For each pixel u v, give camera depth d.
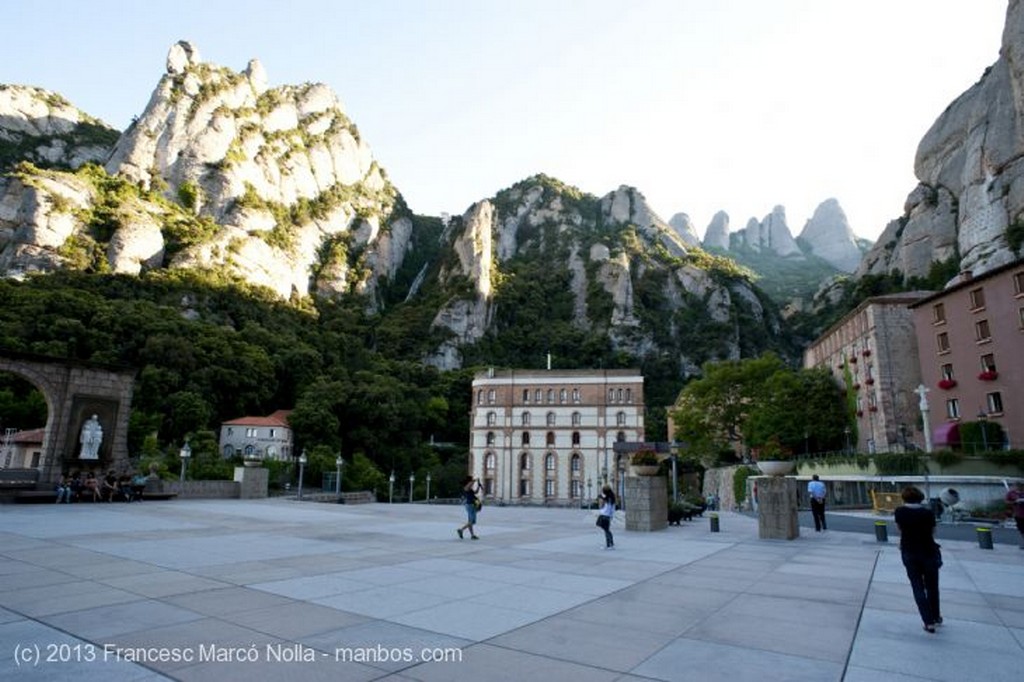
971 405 44.97
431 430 114.75
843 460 44.09
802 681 5.36
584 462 92.62
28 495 24.45
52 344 77.81
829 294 162.25
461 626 7.02
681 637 6.74
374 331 145.88
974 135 85.25
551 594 8.99
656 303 162.25
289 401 102.75
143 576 9.45
